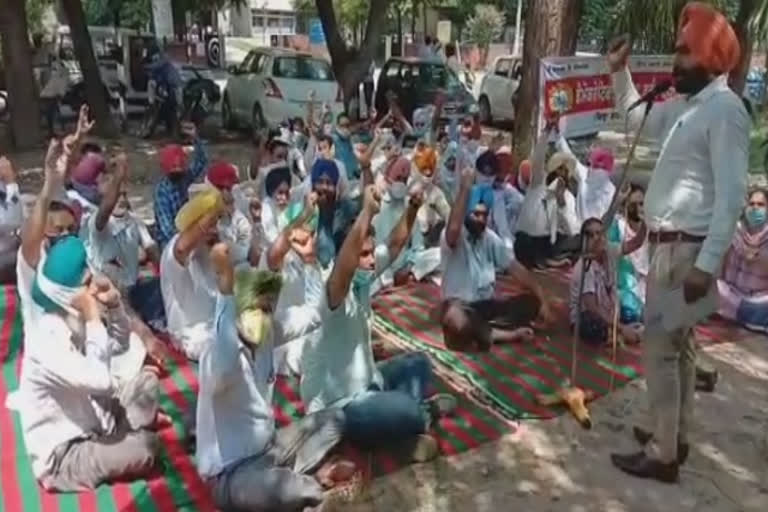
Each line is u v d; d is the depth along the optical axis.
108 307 3.65
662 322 3.41
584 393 4.50
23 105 12.41
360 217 3.71
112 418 3.55
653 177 3.42
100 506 3.34
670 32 9.95
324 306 3.76
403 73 15.45
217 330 3.17
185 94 14.33
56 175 4.24
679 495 3.62
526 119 8.56
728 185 3.11
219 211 4.33
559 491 3.63
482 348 5.09
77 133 4.63
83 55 13.44
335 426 3.66
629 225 5.32
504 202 6.86
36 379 3.36
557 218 7.01
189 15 30.08
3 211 6.01
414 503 3.51
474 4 33.09
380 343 5.09
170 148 5.84
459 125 9.19
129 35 17.34
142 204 8.88
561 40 8.36
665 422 3.60
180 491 3.46
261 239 5.33
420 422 3.79
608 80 8.54
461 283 5.25
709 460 3.93
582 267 4.91
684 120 3.28
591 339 5.21
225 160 11.89
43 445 3.42
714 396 4.63
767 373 4.96
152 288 5.21
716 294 3.38
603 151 7.11
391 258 3.97
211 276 4.38
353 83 14.09
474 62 30.41
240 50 38.09
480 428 4.16
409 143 10.41
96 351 3.30
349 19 32.06
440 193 6.65
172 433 3.93
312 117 9.42
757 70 15.50
